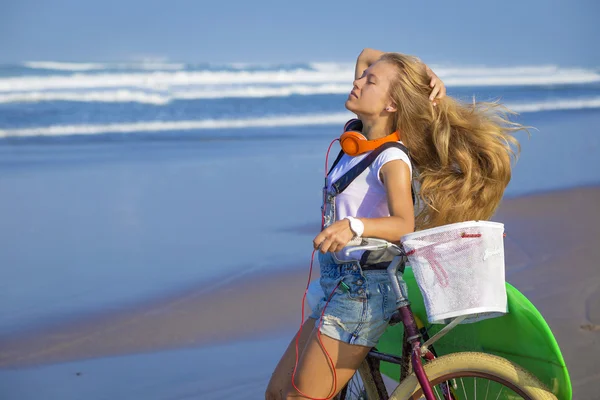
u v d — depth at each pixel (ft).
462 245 7.50
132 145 37.70
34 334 14.44
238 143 38.32
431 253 7.54
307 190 27.53
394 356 8.63
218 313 15.56
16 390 12.15
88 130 43.09
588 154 33.81
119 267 18.66
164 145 37.68
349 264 8.03
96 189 27.50
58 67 86.17
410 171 7.91
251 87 72.90
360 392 9.82
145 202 25.58
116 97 59.47
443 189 8.25
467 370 8.00
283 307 15.90
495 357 7.93
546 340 7.72
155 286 17.26
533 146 36.09
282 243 20.77
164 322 15.08
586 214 22.98
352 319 7.96
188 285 17.33
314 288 8.92
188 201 25.73
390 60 8.46
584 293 15.70
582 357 12.43
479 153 8.27
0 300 16.26
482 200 8.35
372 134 8.62
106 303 16.15
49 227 22.40
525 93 71.46
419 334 7.89
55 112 50.93
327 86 73.20
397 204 7.66
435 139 8.23
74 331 14.64
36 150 35.88
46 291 16.90
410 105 8.28
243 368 13.05
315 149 36.52
